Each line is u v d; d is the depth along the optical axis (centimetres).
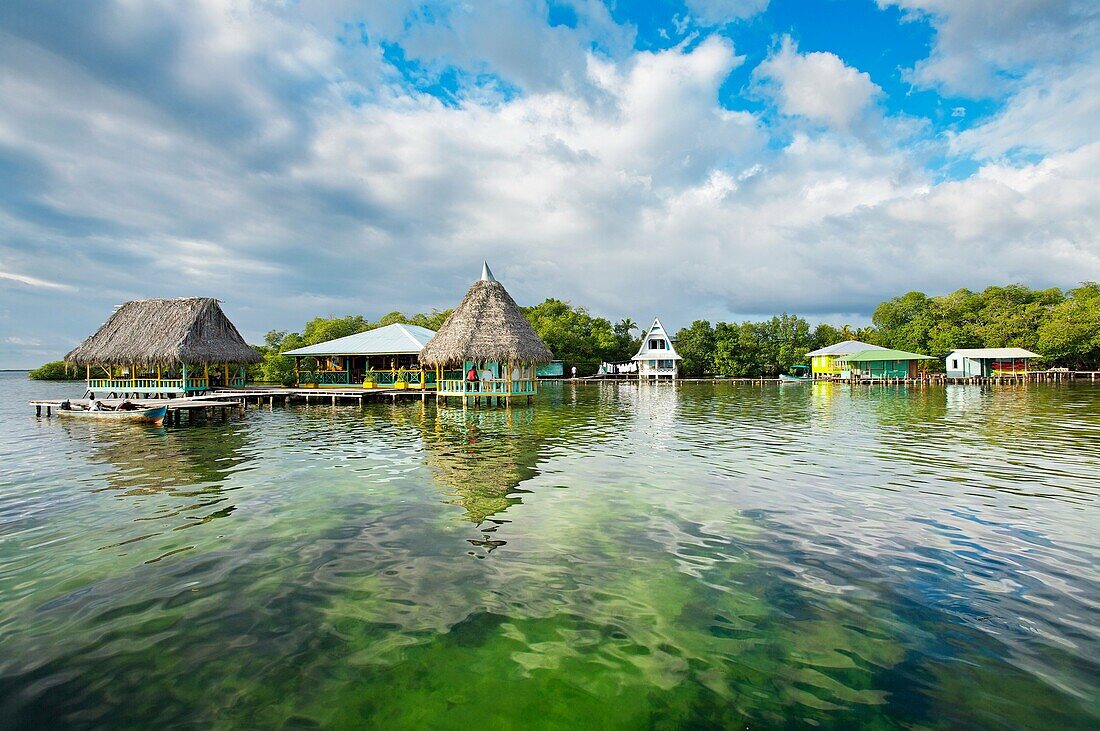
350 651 448
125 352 2742
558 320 7338
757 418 2211
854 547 673
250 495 934
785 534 721
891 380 5562
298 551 666
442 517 800
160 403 2206
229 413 2470
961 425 1909
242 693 394
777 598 538
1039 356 5694
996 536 709
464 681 409
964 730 353
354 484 1011
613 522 774
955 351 5972
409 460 1252
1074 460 1216
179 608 520
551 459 1260
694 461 1233
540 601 534
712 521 778
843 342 6900
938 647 451
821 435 1678
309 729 358
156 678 412
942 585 564
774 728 358
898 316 8369
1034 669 419
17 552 666
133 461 1263
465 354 2511
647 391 4306
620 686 404
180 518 802
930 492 938
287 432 1791
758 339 7431
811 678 412
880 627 483
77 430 1889
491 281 2811
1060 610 510
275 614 509
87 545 689
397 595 546
